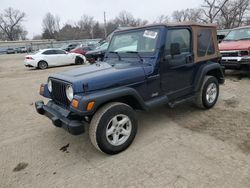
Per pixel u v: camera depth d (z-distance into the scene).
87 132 4.26
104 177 2.99
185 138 3.88
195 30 4.46
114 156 3.45
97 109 3.29
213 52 5.05
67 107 3.42
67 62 16.78
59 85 3.50
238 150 3.43
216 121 4.50
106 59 4.54
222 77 5.36
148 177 2.94
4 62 25.28
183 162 3.20
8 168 3.29
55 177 3.04
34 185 2.91
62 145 3.88
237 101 5.63
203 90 4.81
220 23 35.06
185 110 5.16
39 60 15.42
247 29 8.43
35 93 7.78
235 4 33.97
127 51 4.23
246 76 8.37
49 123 4.87
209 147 3.55
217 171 2.97
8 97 7.44
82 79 3.20
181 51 4.23
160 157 3.35
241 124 4.30
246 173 2.90
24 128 4.68
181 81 4.35
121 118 3.48
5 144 4.00
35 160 3.46
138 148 3.63
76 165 3.28
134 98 3.55
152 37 3.89
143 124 4.53
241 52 7.27
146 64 3.83
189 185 2.75
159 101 3.94
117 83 3.39
